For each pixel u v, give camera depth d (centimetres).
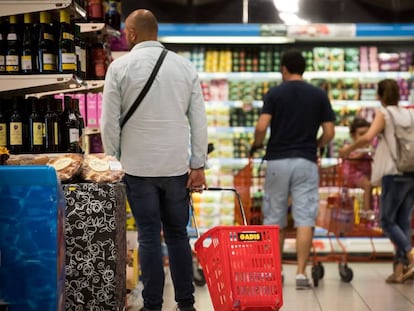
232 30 1105
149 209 690
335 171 959
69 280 627
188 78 700
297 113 884
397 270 921
